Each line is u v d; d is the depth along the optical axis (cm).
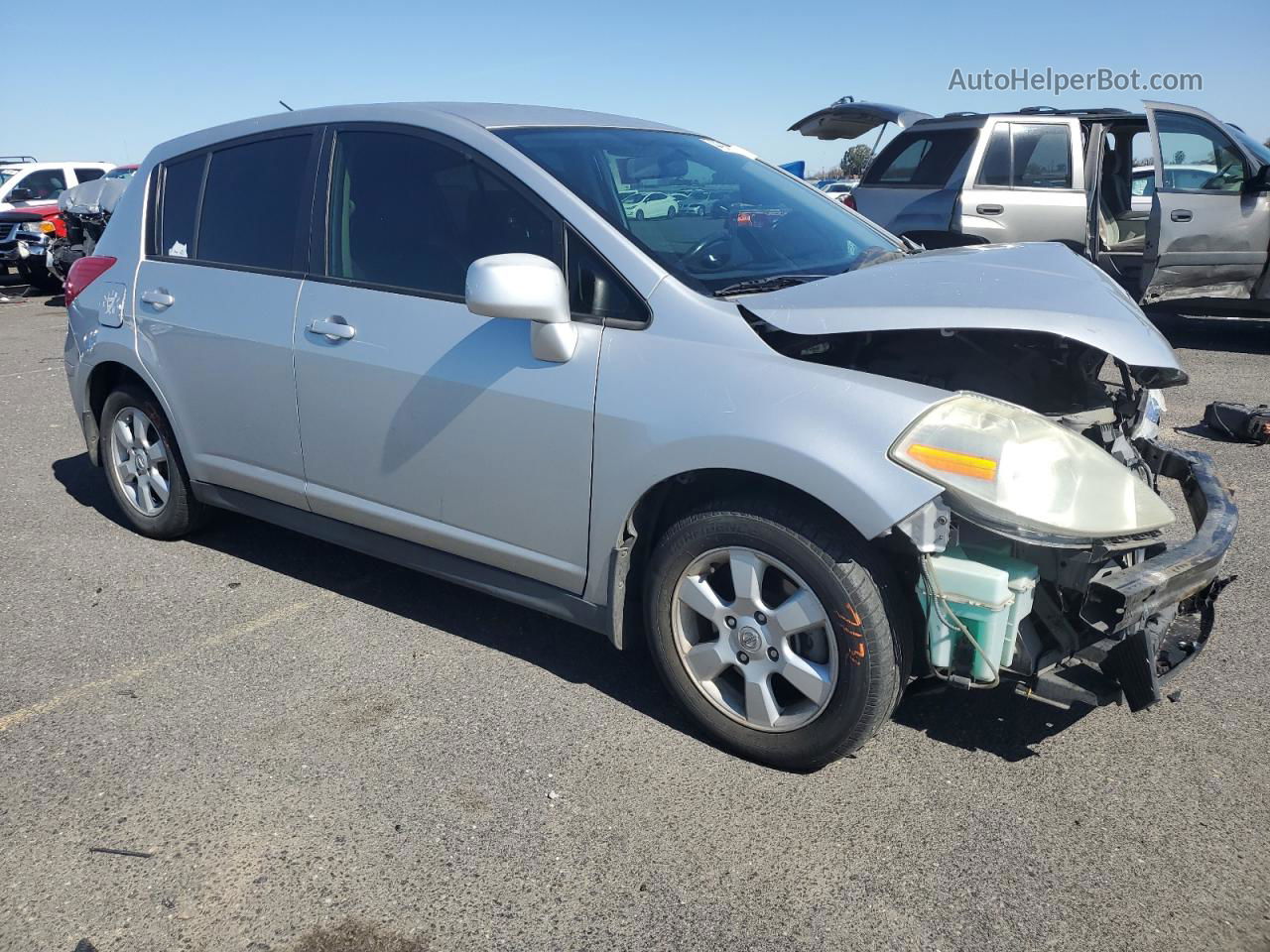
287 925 229
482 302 277
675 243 310
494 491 315
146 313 418
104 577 419
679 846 253
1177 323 1016
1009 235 855
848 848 252
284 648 357
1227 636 358
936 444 246
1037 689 260
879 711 263
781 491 272
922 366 327
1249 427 588
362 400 341
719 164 379
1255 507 483
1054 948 221
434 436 324
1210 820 261
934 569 250
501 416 307
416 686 331
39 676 337
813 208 382
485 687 330
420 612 387
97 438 471
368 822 262
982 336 317
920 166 912
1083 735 300
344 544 372
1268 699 318
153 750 294
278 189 381
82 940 224
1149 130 820
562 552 307
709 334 278
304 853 251
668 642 295
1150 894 236
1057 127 846
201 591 405
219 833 258
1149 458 328
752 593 275
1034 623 263
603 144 348
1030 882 240
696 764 287
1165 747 293
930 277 293
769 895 237
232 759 290
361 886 240
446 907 234
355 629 372
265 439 380
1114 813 264
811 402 258
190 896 237
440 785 277
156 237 429
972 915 230
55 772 284
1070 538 242
